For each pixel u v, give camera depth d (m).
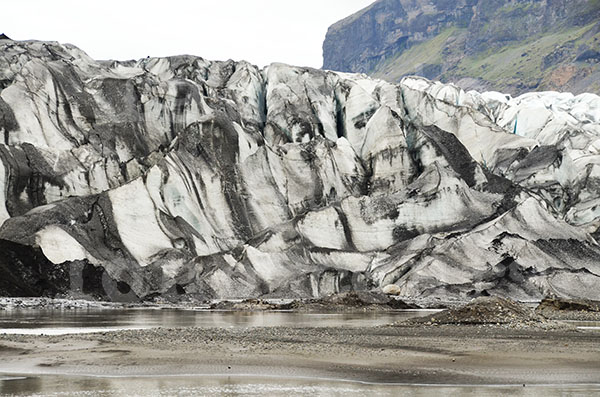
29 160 103.69
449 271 95.19
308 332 39.75
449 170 116.44
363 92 138.25
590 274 94.50
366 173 127.06
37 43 131.00
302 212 109.81
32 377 24.66
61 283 80.25
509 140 134.88
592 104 184.88
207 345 32.41
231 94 138.12
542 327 43.72
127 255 94.50
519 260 98.25
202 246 101.81
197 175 110.19
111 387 22.75
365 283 96.50
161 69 145.88
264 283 92.56
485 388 22.92
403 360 28.39
